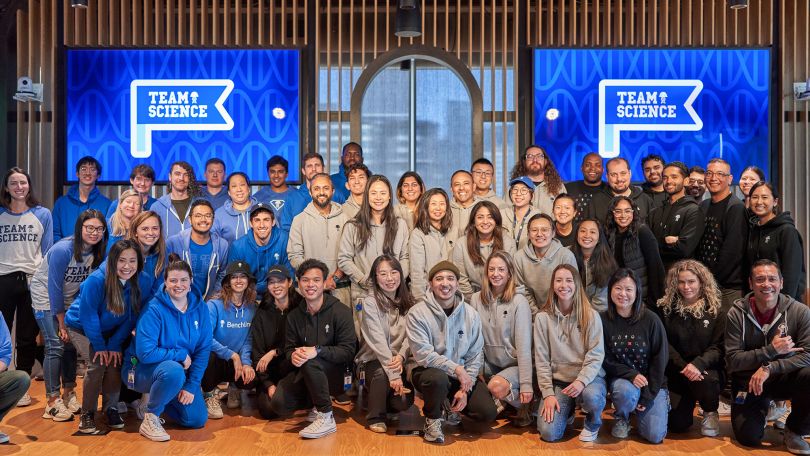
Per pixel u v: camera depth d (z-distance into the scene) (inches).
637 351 145.6
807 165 241.3
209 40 244.8
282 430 151.9
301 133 232.8
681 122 232.2
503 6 239.8
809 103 241.9
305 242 178.7
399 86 241.3
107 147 231.8
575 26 240.1
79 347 150.6
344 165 212.2
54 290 155.0
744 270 167.0
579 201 198.1
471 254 167.8
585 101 232.4
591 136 232.5
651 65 232.5
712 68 232.8
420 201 175.9
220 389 183.5
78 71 231.9
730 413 161.9
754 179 178.2
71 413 157.9
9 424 154.0
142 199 193.9
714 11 242.5
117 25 243.4
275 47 232.7
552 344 148.1
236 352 163.2
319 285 153.3
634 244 167.6
